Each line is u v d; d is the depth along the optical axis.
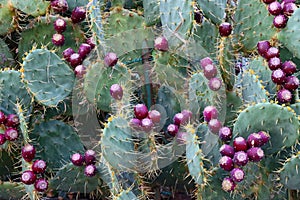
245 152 2.26
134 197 2.29
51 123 2.54
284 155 2.40
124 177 2.44
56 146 2.56
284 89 2.45
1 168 2.61
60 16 2.61
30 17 2.71
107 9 2.82
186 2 2.39
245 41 2.66
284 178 2.34
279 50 2.60
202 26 2.56
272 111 2.24
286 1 2.57
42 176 2.59
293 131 2.28
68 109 2.62
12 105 2.48
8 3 2.59
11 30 2.65
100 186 2.54
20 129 2.49
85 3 2.71
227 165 2.25
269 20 2.56
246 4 2.60
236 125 2.28
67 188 2.52
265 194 2.36
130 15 2.59
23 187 2.51
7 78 2.43
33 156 2.41
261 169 2.34
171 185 2.62
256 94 2.41
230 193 2.28
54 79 2.48
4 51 2.70
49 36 2.63
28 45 2.66
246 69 2.57
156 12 2.59
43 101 2.47
